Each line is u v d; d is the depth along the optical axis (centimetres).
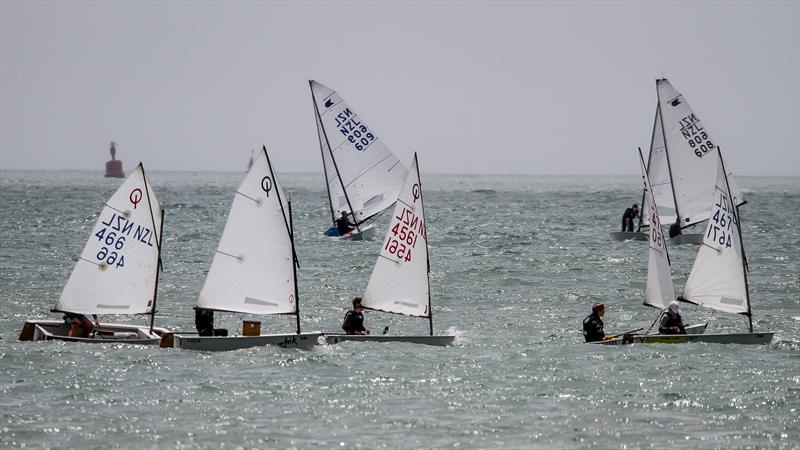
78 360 11062
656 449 8538
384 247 12650
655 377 10869
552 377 10844
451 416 9394
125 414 9244
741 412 9581
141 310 12262
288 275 12162
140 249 12262
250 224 12062
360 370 11031
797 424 9212
